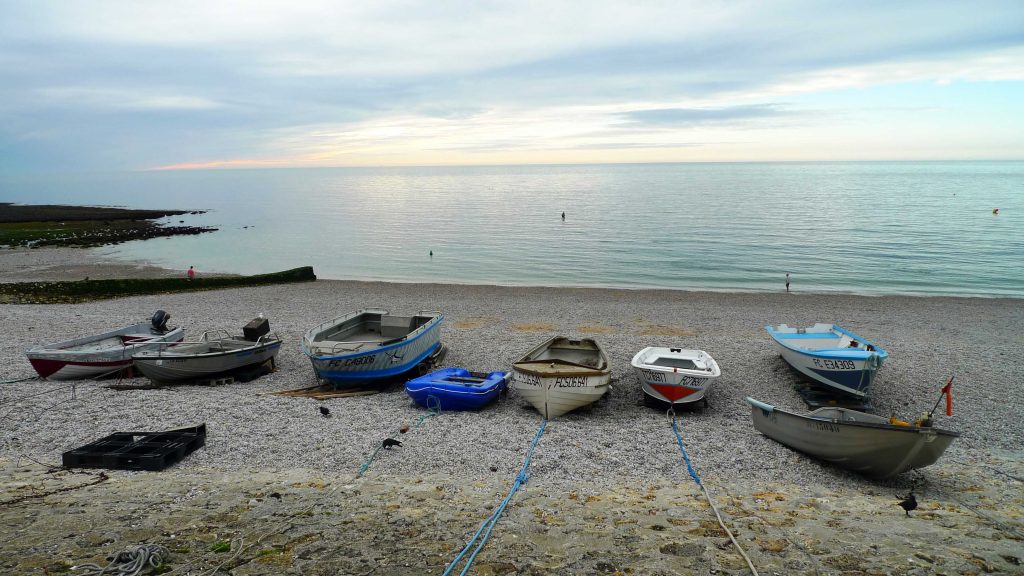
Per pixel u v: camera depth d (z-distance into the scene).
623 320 27.64
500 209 90.69
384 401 16.08
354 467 11.33
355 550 7.45
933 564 7.20
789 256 47.06
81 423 13.51
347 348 16.95
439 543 7.72
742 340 23.48
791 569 7.06
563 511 9.04
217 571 6.80
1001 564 7.23
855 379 15.72
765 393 17.25
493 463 11.59
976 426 14.59
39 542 7.38
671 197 109.25
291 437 12.88
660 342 23.00
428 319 20.33
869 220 67.69
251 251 55.00
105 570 6.59
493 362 20.14
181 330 20.83
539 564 7.13
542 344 18.69
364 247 55.97
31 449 11.94
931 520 8.86
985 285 37.34
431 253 50.25
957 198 99.81
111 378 18.09
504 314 28.95
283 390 17.02
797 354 17.11
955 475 11.54
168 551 7.23
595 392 14.73
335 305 31.08
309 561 7.12
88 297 32.16
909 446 10.32
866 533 8.25
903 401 16.47
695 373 14.70
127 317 26.86
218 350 18.39
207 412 14.51
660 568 7.06
